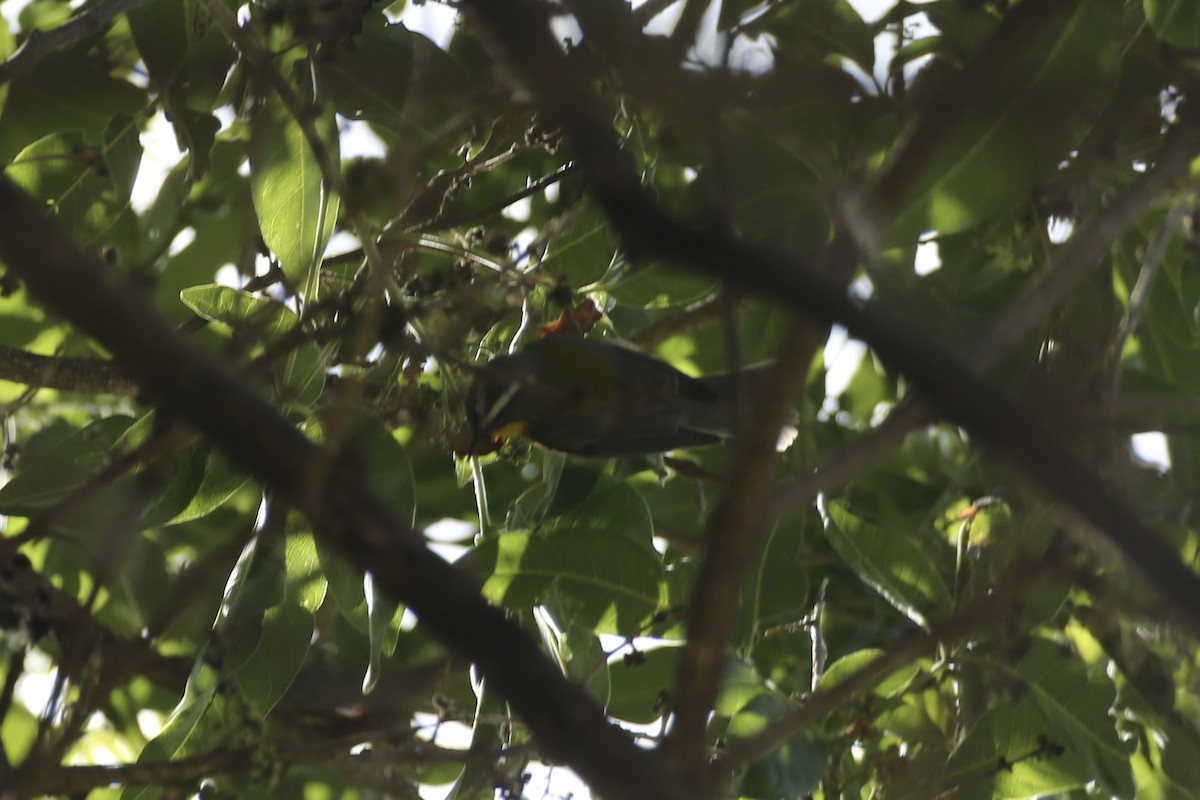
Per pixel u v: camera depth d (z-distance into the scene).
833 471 5.19
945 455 12.09
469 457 8.41
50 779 5.72
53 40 8.05
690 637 4.32
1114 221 6.08
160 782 6.50
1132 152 8.57
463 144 8.73
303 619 8.26
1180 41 8.55
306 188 7.75
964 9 7.95
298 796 10.24
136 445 7.79
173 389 3.33
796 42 7.91
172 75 9.05
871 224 5.27
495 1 4.18
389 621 7.74
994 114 6.91
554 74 4.13
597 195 3.97
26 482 7.86
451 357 7.24
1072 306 7.92
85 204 9.23
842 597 11.40
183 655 10.56
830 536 9.23
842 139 7.21
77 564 10.31
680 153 7.51
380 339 6.70
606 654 8.33
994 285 11.01
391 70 8.24
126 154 9.34
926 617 9.05
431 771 9.75
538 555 8.67
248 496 10.55
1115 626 9.35
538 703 3.63
